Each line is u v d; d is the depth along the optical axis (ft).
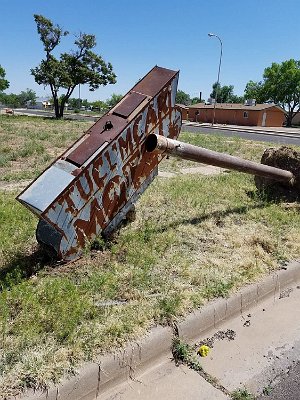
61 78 125.59
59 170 11.10
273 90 216.33
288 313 11.24
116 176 12.35
